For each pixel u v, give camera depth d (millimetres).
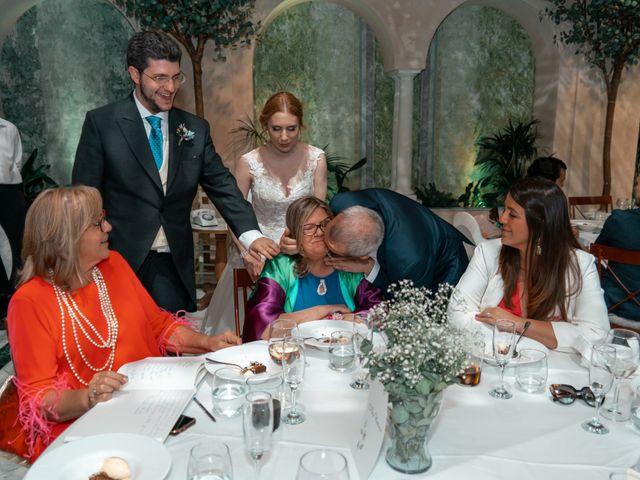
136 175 2430
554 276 2078
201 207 5848
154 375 1614
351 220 2062
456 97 7578
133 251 2469
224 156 6148
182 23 5242
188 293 2656
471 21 7391
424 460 1204
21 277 1748
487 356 1760
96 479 1126
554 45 7000
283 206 3287
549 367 1768
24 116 6602
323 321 2062
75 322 1752
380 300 2332
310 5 7051
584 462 1251
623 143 7172
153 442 1254
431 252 2514
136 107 2424
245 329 2195
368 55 7328
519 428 1396
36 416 1561
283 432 1355
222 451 1038
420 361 1111
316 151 3340
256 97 7133
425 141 7645
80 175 2408
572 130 7156
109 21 6582
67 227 1701
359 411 1474
